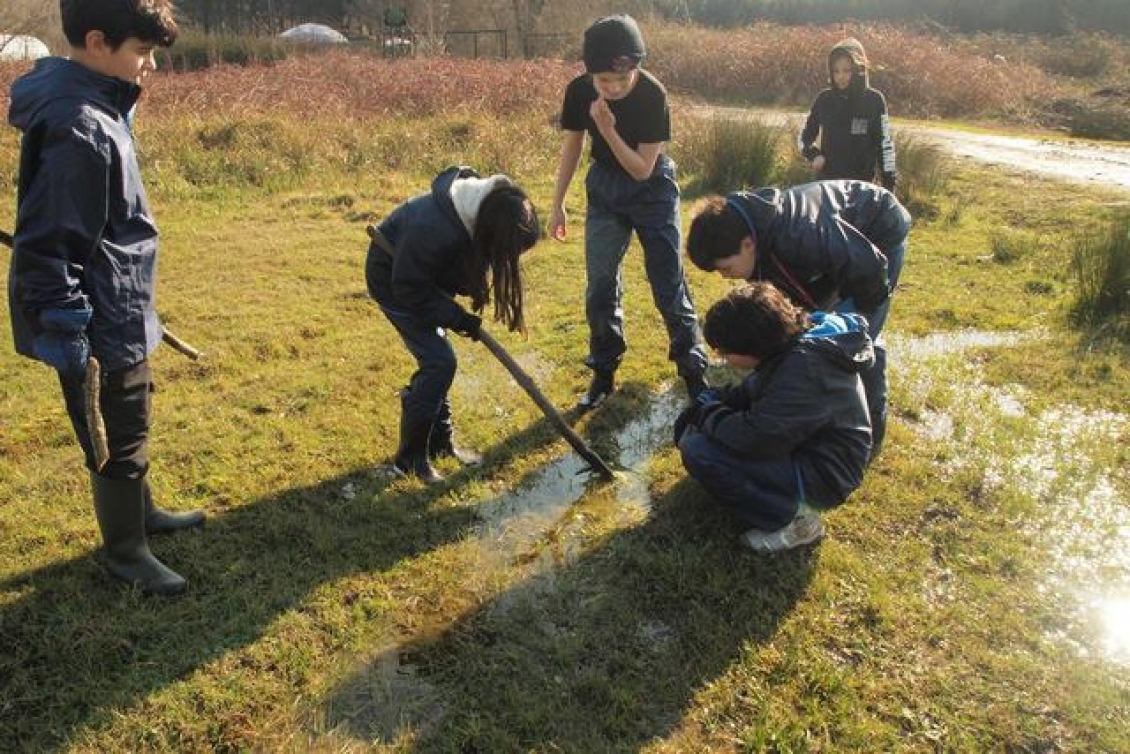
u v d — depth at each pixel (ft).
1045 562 10.80
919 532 11.38
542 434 13.78
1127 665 9.21
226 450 13.10
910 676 9.10
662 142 13.14
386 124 38.83
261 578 10.43
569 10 91.76
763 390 10.30
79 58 8.29
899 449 13.20
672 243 13.76
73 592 10.03
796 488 10.48
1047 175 32.78
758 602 10.01
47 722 8.51
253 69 52.54
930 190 28.86
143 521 10.11
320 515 11.63
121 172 8.48
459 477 12.58
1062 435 13.64
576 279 21.17
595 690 8.90
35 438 13.56
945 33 82.07
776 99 61.11
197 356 10.98
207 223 26.07
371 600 10.15
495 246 10.66
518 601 10.22
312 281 21.08
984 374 15.83
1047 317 18.53
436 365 11.80
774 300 10.12
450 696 8.94
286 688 8.98
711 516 11.52
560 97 46.09
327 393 15.01
